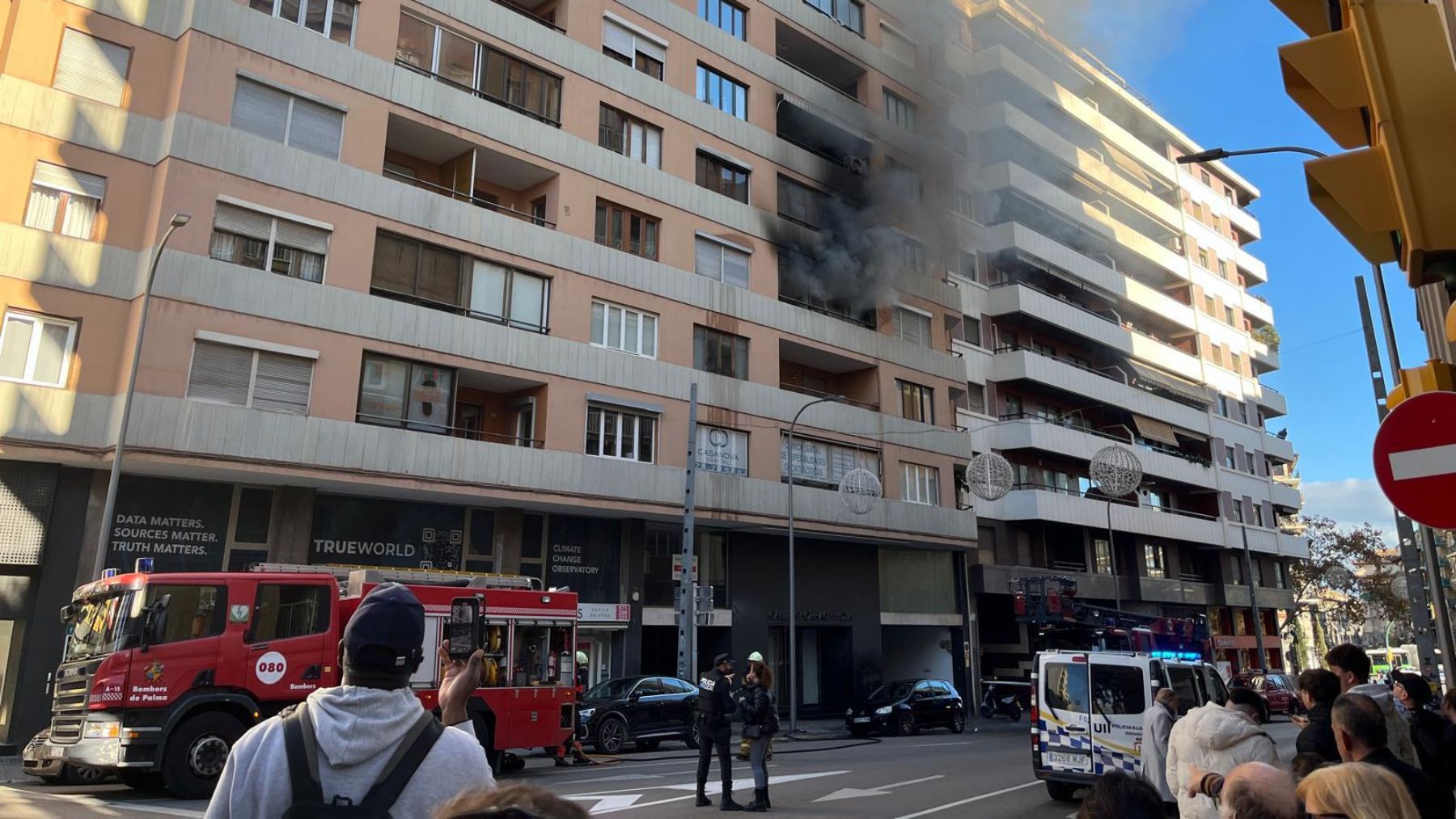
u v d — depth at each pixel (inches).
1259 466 1989.4
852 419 1136.8
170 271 671.1
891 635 1344.7
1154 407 1701.5
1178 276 1926.7
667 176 1008.2
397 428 756.0
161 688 420.5
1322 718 215.2
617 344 928.9
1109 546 1579.7
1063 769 444.5
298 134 753.6
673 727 722.2
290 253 733.3
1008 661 1382.9
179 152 687.1
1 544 616.4
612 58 989.2
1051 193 1571.1
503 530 848.3
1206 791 166.1
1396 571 2000.5
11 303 629.3
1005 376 1441.9
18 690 612.4
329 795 83.0
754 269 1077.8
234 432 675.4
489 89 881.5
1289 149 412.2
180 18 724.7
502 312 853.2
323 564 740.7
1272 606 1915.6
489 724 523.8
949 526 1219.9
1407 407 151.9
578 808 66.4
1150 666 441.1
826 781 519.2
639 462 914.7
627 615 909.2
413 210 803.4
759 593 1050.7
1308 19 125.9
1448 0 182.7
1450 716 234.2
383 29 813.9
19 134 647.8
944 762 631.2
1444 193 107.2
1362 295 576.1
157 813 370.6
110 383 657.6
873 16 1338.6
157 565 671.8
